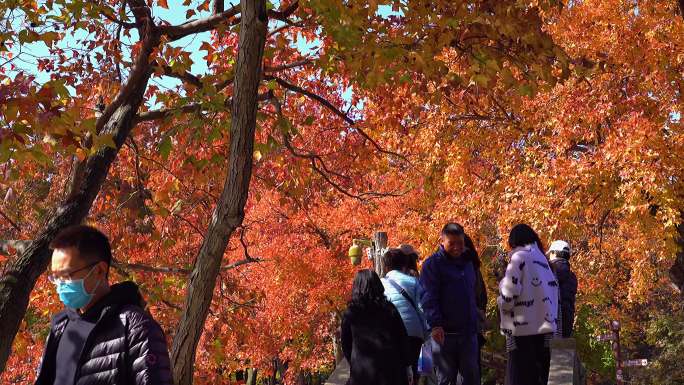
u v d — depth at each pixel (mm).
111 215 11312
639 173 18109
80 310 3600
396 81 8797
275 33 11359
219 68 10891
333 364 34062
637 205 18328
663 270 29594
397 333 7031
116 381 3350
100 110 9836
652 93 19922
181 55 9445
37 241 8328
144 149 11789
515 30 8258
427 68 8539
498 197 23750
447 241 8055
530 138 23047
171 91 10445
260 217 26859
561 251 9367
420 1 8625
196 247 15945
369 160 13406
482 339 8820
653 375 41781
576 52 19547
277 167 12773
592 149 21516
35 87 6707
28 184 11836
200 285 5883
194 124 8797
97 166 8750
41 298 11758
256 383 38469
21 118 6531
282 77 12977
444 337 8055
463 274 8125
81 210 8547
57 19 9430
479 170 25531
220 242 5852
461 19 8359
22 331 11922
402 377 6984
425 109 21844
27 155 6781
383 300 7090
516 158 23250
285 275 26438
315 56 11781
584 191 20125
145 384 3312
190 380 5973
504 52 8594
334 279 27547
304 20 9641
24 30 8445
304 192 12914
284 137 11820
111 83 10703
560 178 19375
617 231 25906
